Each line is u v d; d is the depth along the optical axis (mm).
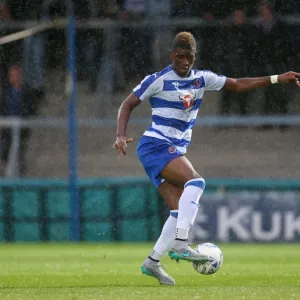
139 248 42375
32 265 32969
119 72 45312
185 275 27469
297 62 45094
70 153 44656
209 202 45094
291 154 47438
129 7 45000
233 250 41375
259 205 45094
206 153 47875
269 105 46375
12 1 44969
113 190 45219
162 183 23266
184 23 45031
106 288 21922
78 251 40781
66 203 45219
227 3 45031
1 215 45312
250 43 45156
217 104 46562
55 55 45250
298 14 45031
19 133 45969
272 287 21688
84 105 45625
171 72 22906
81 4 44938
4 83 45469
